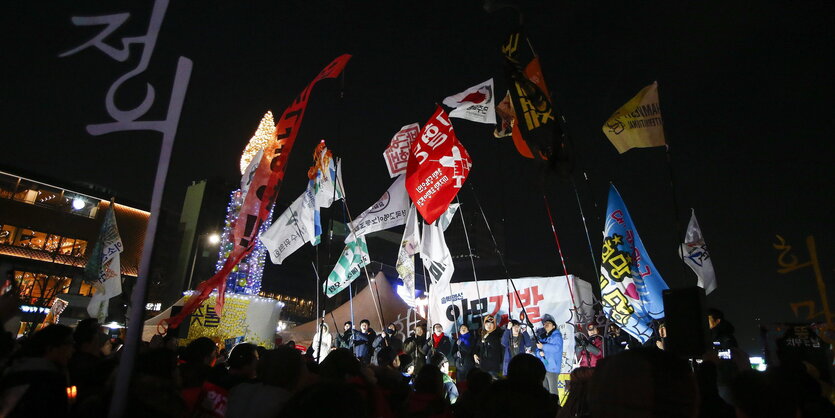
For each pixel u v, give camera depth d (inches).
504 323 602.5
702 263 529.3
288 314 2276.1
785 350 242.5
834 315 327.3
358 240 515.5
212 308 692.7
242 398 147.6
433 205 412.2
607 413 67.8
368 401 172.2
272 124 785.6
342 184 463.8
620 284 442.3
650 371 67.7
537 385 132.5
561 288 605.0
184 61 125.3
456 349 506.6
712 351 180.7
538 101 313.6
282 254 475.2
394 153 525.0
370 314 764.0
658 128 344.2
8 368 139.3
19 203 1600.6
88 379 185.5
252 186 374.9
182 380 203.6
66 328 164.1
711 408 161.9
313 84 354.0
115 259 610.2
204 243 2073.1
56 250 1632.6
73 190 1726.1
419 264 1256.2
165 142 118.5
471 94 461.7
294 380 152.3
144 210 1911.9
